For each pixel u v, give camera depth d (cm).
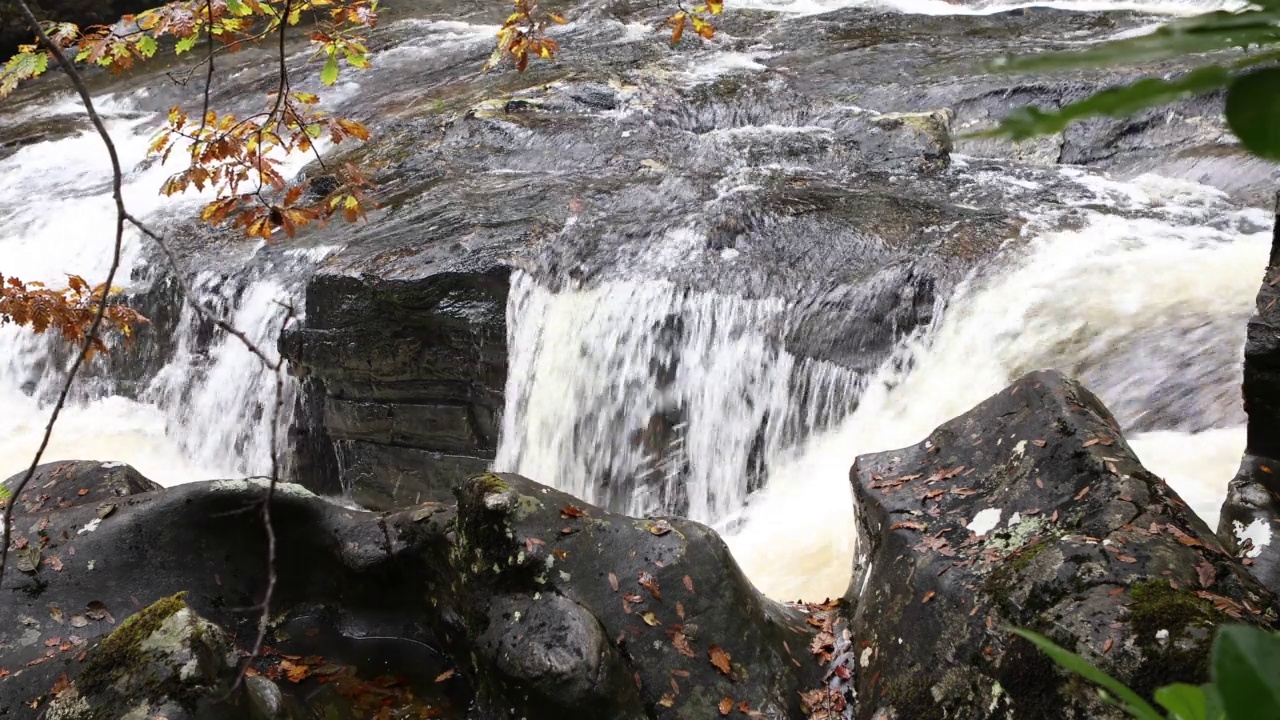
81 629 361
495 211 828
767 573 597
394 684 376
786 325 689
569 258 749
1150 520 314
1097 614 278
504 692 332
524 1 538
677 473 709
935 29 1262
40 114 1477
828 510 627
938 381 659
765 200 811
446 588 379
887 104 991
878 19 1327
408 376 721
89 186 1185
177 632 303
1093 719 261
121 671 298
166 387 900
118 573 381
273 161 510
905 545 355
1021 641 290
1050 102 899
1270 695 56
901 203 789
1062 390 374
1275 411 375
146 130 1352
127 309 618
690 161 925
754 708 336
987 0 1386
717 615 348
